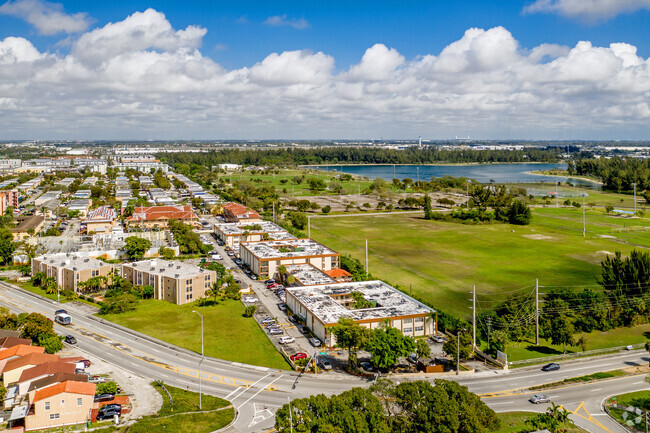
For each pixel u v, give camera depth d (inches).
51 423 3661.4
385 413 3462.1
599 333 5812.0
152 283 6948.8
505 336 5187.0
